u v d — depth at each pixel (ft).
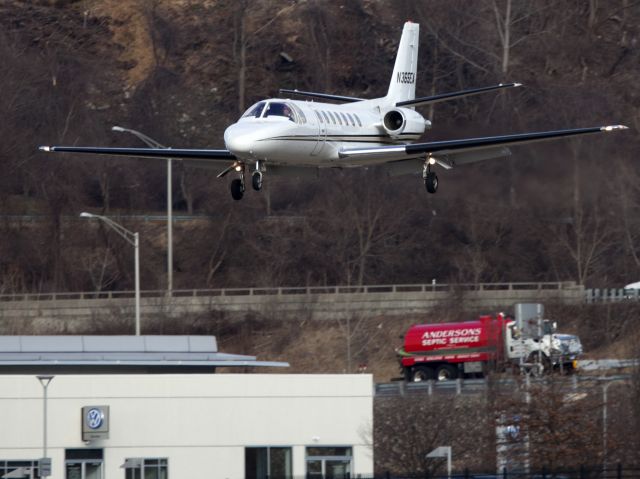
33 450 401.29
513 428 433.48
